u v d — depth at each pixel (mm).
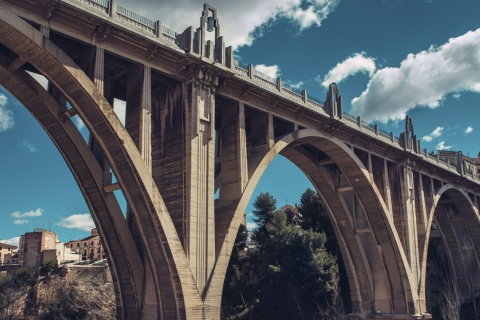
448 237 72562
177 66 30188
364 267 50250
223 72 31688
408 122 53062
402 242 50688
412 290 48875
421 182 55281
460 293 71375
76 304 65375
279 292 70438
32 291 66812
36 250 78812
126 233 29406
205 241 29156
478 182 67562
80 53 27234
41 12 24156
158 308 28047
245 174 33500
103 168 29281
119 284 30375
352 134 45312
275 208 79438
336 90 43531
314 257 67562
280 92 37219
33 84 27172
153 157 31188
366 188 47125
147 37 27625
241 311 72688
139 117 27781
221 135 34969
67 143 28656
